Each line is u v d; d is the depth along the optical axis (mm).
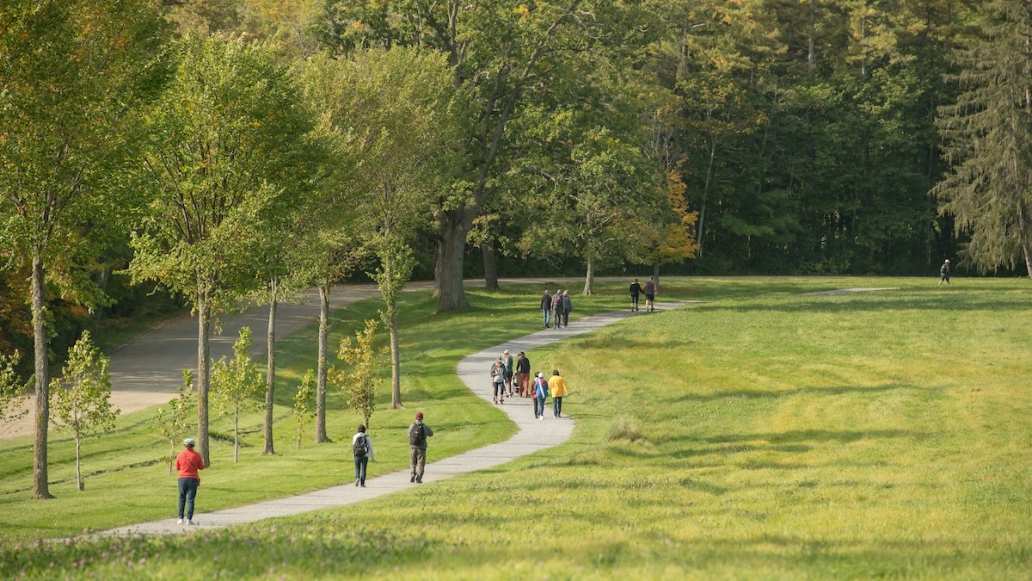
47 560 18391
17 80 31750
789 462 38781
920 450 41219
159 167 39906
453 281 95625
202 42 42469
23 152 31938
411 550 18172
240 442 50188
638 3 88125
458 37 86688
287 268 42781
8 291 63250
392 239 57094
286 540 19906
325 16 88938
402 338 83625
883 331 79312
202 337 41500
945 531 22969
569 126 87812
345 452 44875
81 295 35281
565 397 59125
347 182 48500
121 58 34281
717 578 15125
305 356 77688
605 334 78438
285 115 41375
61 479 40219
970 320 83125
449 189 84500
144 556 18188
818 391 56719
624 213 103875
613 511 25938
